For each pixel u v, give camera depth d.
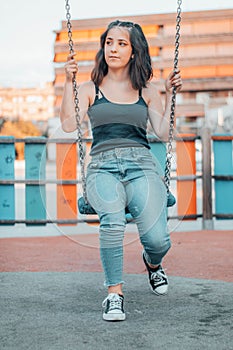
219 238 5.30
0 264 3.96
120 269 2.47
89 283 3.22
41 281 3.29
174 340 2.13
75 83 2.62
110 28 2.63
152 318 2.45
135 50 2.63
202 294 2.91
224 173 6.04
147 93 2.72
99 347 2.05
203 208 6.03
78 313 2.55
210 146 5.96
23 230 6.13
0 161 5.87
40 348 2.04
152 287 2.90
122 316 2.40
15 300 2.80
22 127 38.41
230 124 18.66
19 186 12.52
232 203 6.05
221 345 2.07
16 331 2.26
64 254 4.43
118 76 2.64
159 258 2.69
